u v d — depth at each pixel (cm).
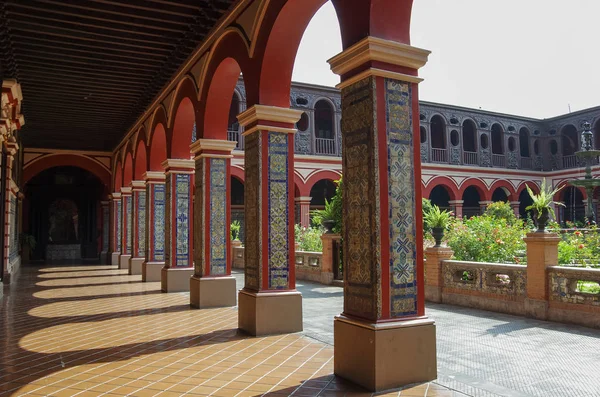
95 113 1335
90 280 1312
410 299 424
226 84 818
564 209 2755
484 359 477
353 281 436
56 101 1216
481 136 2669
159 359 506
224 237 868
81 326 688
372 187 416
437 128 2808
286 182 646
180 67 962
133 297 978
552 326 627
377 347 398
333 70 460
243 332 638
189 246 1073
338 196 1168
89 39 838
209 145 850
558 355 489
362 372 411
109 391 407
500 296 734
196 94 889
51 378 445
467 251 966
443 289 829
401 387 403
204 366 478
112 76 1034
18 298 979
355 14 441
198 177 870
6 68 951
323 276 1145
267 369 465
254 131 642
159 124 1166
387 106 427
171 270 1053
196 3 727
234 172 2041
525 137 2966
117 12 738
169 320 729
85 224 2370
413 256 429
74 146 1845
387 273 414
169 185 1058
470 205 2959
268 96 641
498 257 949
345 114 453
